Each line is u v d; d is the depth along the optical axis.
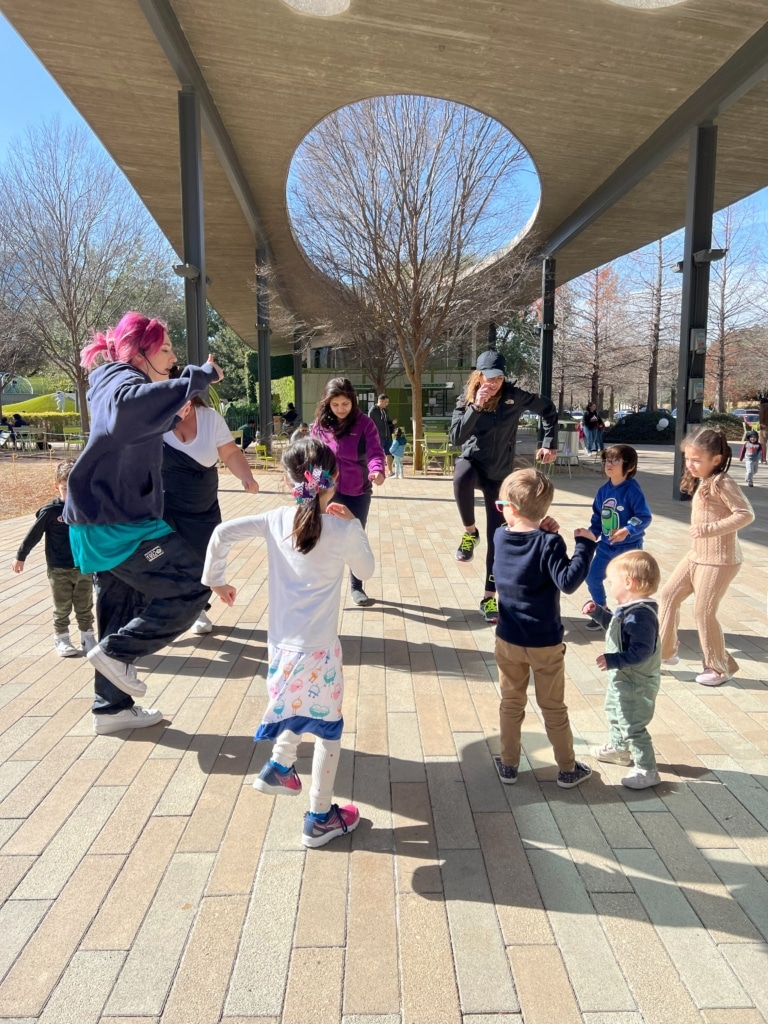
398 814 2.64
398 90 10.75
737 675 4.03
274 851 2.42
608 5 8.37
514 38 9.19
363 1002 1.79
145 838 2.49
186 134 10.12
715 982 1.85
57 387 41.66
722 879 2.27
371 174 14.33
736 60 9.59
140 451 2.87
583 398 50.38
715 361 37.41
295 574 2.39
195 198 10.32
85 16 8.66
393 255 15.43
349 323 19.14
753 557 7.33
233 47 9.59
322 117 11.66
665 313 34.56
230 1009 1.77
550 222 17.09
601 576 4.50
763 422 21.39
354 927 2.05
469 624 5.00
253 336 35.91
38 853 2.40
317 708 2.36
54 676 4.02
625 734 2.81
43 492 13.50
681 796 2.76
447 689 3.83
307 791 2.81
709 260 11.23
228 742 3.21
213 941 2.00
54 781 2.87
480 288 16.31
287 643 2.38
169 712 3.53
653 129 12.03
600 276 35.00
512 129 12.12
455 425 5.00
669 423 30.12
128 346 2.94
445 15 8.66
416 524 9.40
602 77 10.23
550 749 3.16
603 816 2.62
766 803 2.71
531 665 2.72
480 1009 1.77
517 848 2.43
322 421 5.03
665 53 9.53
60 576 4.22
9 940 2.00
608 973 1.88
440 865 2.34
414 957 1.94
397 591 5.93
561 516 10.42
